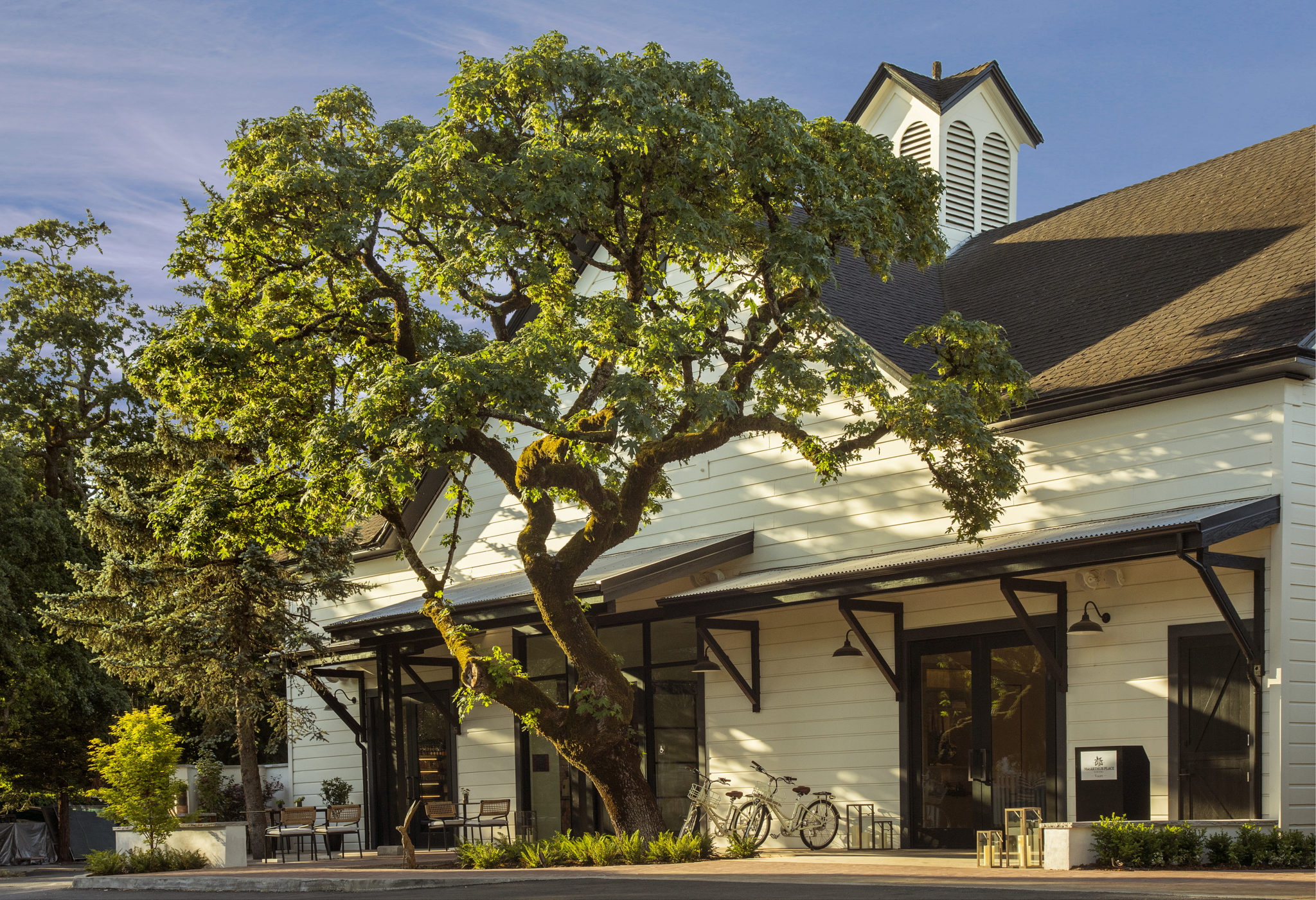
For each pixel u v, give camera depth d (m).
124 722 20.11
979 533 16.28
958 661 16.02
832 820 16.86
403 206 14.34
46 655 29.19
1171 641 13.80
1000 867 12.79
